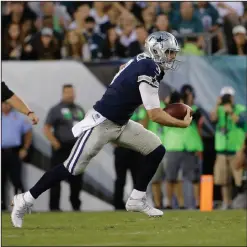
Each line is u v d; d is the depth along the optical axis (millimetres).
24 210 21391
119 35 38250
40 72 33031
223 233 19359
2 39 38031
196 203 32438
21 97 32969
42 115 32938
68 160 21234
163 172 32406
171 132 32312
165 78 32625
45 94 33000
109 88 21266
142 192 22344
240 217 26109
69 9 40000
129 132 21625
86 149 21125
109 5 39656
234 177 32531
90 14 39688
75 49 37688
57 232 20078
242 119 32594
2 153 32500
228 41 37688
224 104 32500
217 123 32531
